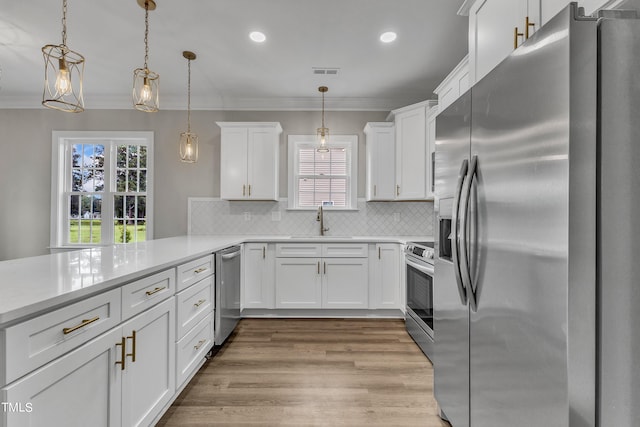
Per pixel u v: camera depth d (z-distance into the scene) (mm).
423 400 1912
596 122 778
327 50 2854
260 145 3688
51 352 958
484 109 1162
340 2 2217
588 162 773
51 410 962
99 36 2637
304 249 3439
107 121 4016
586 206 774
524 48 940
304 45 2771
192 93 3828
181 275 1834
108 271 1341
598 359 782
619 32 776
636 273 781
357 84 3559
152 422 1521
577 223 773
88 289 1076
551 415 837
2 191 3967
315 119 4027
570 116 769
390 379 2150
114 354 1236
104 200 4074
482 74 1710
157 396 1568
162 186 4027
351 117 4031
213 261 2410
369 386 2062
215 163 4023
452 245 1292
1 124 3969
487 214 1136
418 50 2855
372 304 3422
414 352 2582
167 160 4027
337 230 4020
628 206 777
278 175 3990
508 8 1468
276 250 3436
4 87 3664
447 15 2361
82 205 4090
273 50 2855
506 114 1025
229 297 2730
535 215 887
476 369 1235
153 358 1531
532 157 899
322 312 3482
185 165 4027
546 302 847
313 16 2369
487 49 1656
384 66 3148
